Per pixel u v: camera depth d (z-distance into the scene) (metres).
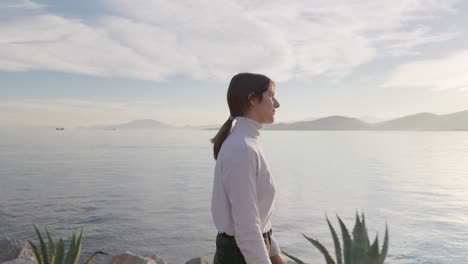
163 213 46.84
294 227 40.72
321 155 178.88
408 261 29.48
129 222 41.09
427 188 75.62
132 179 84.38
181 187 72.12
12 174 90.00
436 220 45.47
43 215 43.34
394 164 133.62
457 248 32.97
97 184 74.62
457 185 81.06
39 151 198.00
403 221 45.03
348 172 104.69
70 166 114.75
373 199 61.16
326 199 60.34
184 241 33.72
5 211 45.06
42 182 76.06
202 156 166.25
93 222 40.47
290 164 127.56
